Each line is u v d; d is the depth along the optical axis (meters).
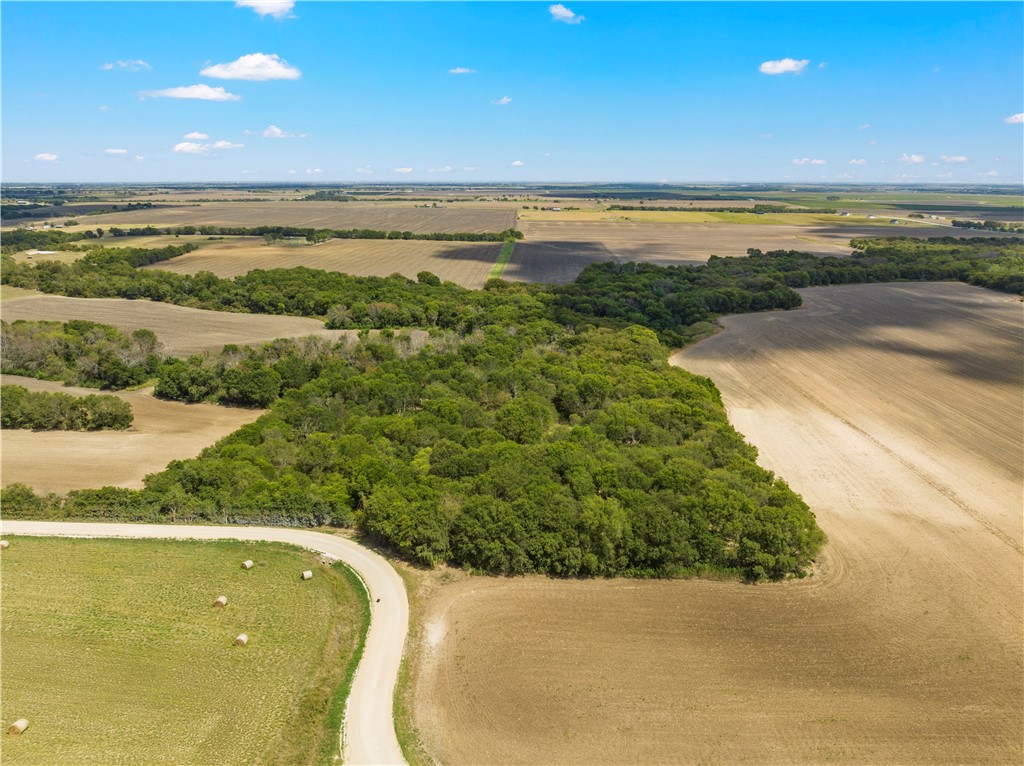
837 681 53.94
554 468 78.69
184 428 105.25
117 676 52.09
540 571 68.12
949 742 48.00
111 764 43.81
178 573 66.19
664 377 120.44
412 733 47.59
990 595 66.31
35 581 63.94
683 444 90.31
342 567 68.00
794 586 67.38
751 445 96.56
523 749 46.62
